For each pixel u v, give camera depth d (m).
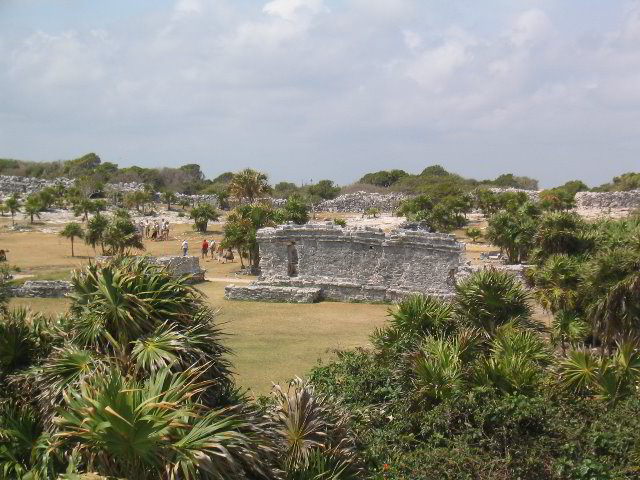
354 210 114.12
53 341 12.15
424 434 14.55
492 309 19.89
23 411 10.66
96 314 11.12
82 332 11.16
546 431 13.87
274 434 11.12
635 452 13.48
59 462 9.38
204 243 61.56
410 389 15.83
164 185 155.25
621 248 24.17
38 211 91.56
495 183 151.88
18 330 12.39
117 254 12.87
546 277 26.11
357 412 15.18
